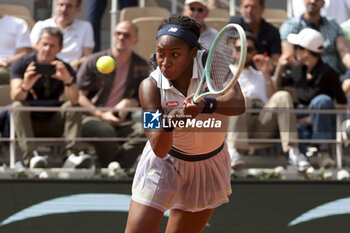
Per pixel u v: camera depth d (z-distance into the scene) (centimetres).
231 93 824
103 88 1598
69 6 1764
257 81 1595
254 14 1706
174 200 870
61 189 1459
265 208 1468
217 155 893
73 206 1457
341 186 1473
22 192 1452
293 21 1747
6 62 1739
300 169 1521
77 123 1548
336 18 1923
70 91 1548
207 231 1462
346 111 1538
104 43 1941
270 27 1731
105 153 1581
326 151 1588
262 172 1534
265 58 1596
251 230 1464
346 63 1775
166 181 857
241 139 1554
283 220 1469
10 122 1555
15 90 1545
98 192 1462
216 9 1991
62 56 1772
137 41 1612
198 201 892
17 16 1919
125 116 1614
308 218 1470
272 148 1662
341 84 1627
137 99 1619
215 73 843
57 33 1550
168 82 832
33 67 1523
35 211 1449
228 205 1468
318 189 1473
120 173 1510
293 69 1639
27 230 1447
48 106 1566
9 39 1792
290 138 1548
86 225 1457
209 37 1666
